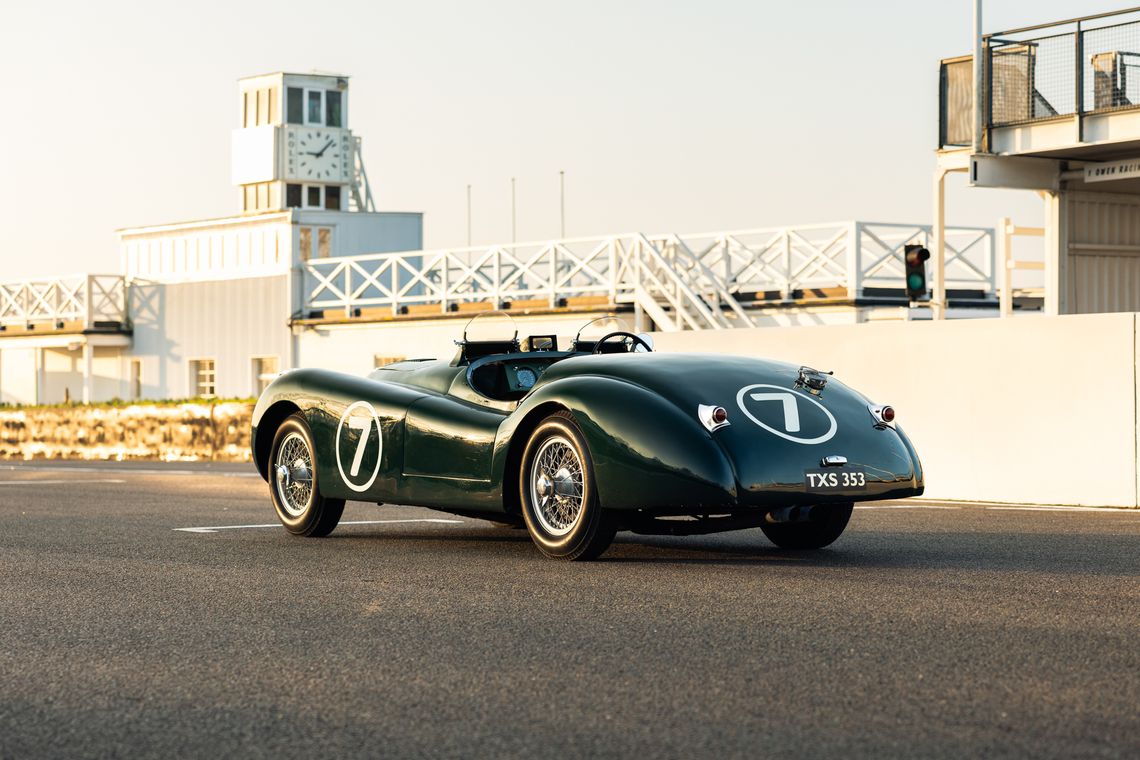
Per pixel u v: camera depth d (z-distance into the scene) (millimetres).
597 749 3230
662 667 4094
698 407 6125
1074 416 10117
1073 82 14688
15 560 6809
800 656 4215
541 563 6488
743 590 5531
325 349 25297
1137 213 16766
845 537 7602
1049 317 10266
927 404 11047
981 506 9836
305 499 7941
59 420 22203
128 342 29328
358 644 4531
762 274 19719
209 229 28906
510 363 7461
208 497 11250
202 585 5883
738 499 5906
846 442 6203
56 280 29688
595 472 6207
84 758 3244
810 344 11883
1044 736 3275
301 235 27953
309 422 7812
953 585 5629
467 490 6875
